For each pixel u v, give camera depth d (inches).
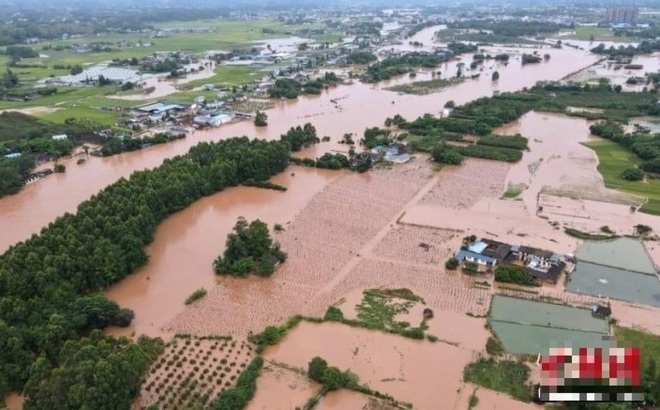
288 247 3754.9
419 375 2549.2
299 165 5393.7
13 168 4913.9
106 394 2153.1
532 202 4448.8
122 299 3179.1
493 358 2642.7
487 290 3211.1
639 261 3531.0
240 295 3213.6
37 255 3080.7
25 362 2465.6
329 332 2866.6
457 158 5339.6
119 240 3435.0
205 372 2568.9
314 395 2426.2
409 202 4488.2
